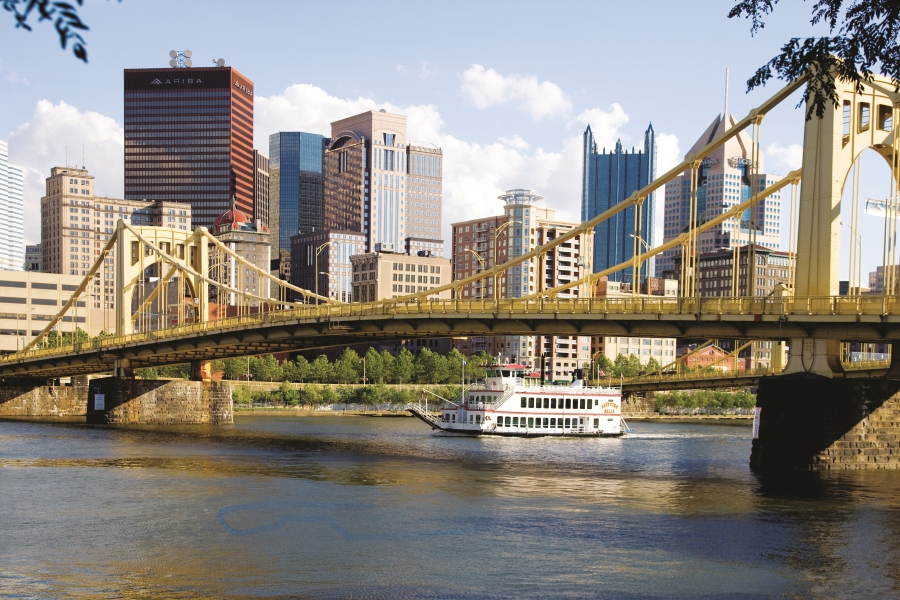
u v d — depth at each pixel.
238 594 46.81
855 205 90.00
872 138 90.75
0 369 181.75
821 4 31.06
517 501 72.94
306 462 97.81
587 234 110.12
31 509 67.69
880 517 67.00
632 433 150.25
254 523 63.12
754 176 94.62
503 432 138.50
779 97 91.62
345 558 53.91
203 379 171.88
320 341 134.12
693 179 98.00
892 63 31.62
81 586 48.00
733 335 90.50
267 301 140.75
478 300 104.75
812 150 89.19
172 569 51.22
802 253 89.44
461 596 47.03
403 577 50.12
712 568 52.69
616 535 60.56
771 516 67.25
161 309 177.50
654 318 92.00
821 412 88.19
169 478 83.62
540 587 48.75
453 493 76.44
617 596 47.50
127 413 157.88
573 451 117.00
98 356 161.88
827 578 51.06
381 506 69.81
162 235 166.75
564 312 98.06
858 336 84.38
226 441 124.56
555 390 140.50
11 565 51.88
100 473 86.81
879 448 90.12
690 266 101.44
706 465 100.50
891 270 86.94
